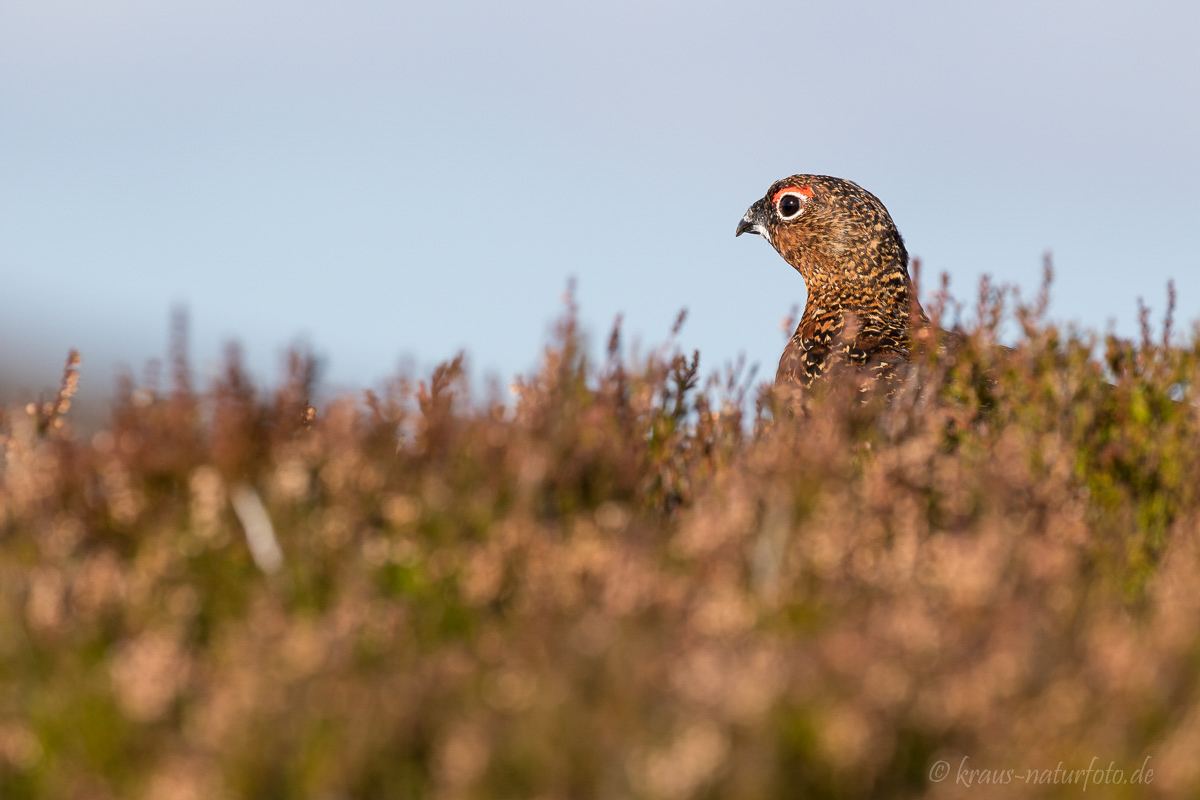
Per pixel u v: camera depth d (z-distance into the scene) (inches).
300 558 319.9
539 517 364.8
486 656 281.6
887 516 365.4
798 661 259.6
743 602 301.9
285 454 358.3
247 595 311.0
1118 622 318.7
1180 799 251.8
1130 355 471.8
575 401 410.3
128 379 383.9
